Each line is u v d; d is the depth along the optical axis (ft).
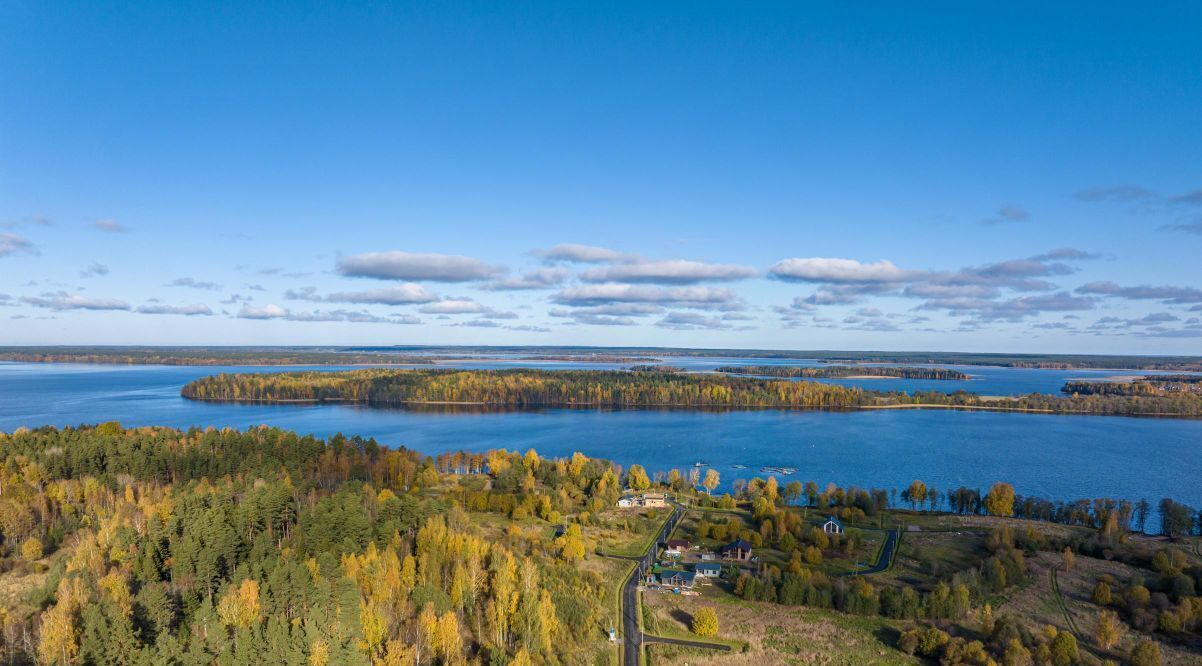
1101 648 344.69
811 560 478.18
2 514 401.70
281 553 355.15
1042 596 411.34
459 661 292.61
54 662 247.91
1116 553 479.82
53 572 337.72
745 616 387.96
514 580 351.46
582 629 347.77
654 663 329.31
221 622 271.90
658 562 477.77
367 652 278.05
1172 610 372.58
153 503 452.35
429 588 324.19
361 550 372.79
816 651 345.92
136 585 321.52
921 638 345.72
